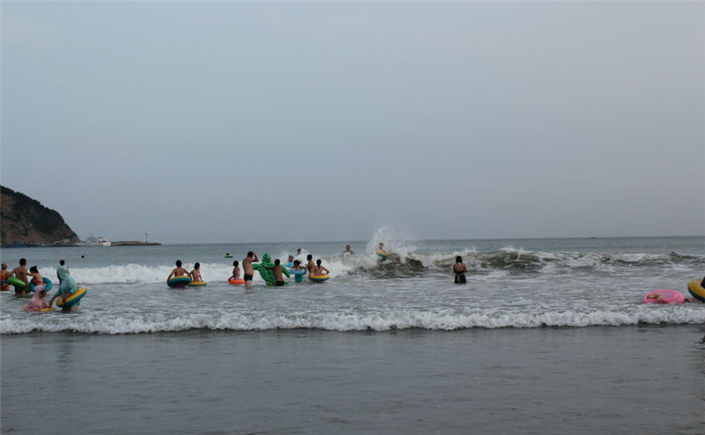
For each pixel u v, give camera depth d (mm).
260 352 8852
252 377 7352
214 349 9109
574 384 6836
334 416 5758
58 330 10914
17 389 6941
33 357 8688
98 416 5895
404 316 11117
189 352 8914
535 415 5707
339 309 13086
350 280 21828
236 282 20781
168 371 7734
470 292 16391
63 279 13352
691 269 23625
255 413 5898
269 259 19891
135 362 8289
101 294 17203
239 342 9656
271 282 19578
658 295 13125
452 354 8523
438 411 5871
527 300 14141
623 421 5512
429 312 11617
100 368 7949
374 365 7910
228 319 11125
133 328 10734
